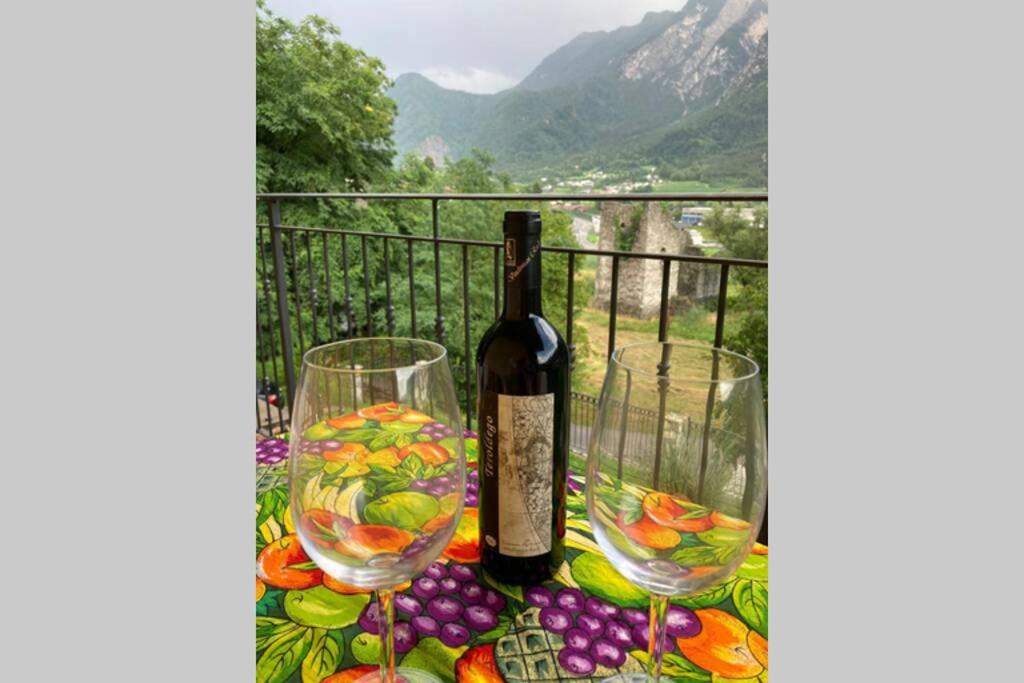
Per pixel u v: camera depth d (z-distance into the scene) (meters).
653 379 0.40
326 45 10.40
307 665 0.48
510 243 0.51
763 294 9.99
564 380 0.54
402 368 0.42
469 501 0.74
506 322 0.53
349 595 0.57
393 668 0.44
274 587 0.58
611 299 1.48
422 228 10.65
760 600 0.56
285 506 0.73
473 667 0.48
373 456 0.41
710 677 0.47
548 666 0.48
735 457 0.39
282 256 2.62
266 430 2.88
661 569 0.40
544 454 0.54
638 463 0.40
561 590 0.57
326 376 0.41
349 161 10.52
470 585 0.58
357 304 9.47
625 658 0.49
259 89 9.56
